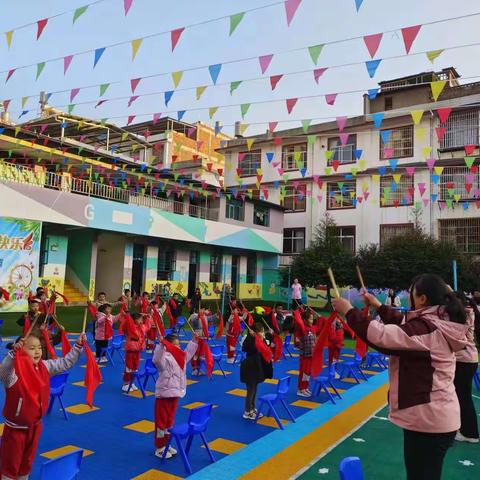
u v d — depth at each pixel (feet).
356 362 31.14
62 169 66.13
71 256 70.13
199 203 84.89
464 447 17.67
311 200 89.30
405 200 80.94
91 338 42.80
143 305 39.37
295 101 27.07
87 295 67.46
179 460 16.37
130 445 17.69
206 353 28.37
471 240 74.90
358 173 83.30
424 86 78.95
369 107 83.66
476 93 74.69
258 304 88.28
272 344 28.25
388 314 10.53
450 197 72.95
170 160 92.38
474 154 73.56
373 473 15.55
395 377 9.32
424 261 67.46
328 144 88.48
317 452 17.40
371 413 22.97
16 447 11.84
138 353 25.59
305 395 26.50
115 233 70.13
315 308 84.07
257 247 89.35
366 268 72.79
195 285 85.10
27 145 55.57
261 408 21.88
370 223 84.02
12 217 54.44
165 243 79.97
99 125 64.80
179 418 21.29
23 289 55.62
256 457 16.79
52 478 10.59
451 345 9.15
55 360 13.53
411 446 9.04
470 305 17.79
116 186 69.87
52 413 21.29
